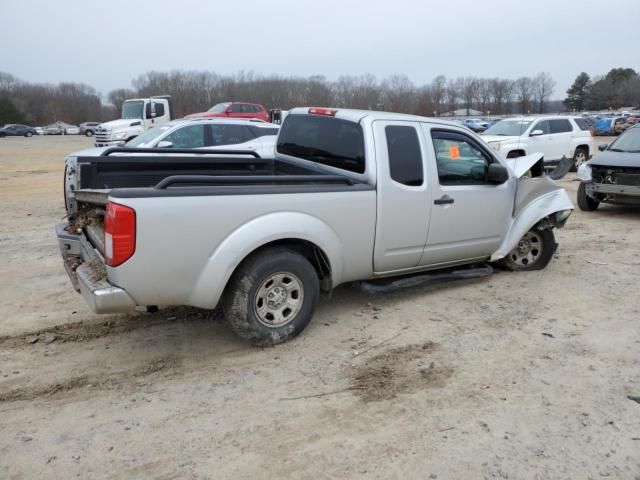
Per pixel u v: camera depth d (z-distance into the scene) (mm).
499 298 5438
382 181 4594
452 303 5293
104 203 3830
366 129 4625
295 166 5395
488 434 3178
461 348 4305
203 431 3191
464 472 2855
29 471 2830
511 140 15172
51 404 3463
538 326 4750
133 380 3775
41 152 30234
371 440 3121
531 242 6293
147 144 10781
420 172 4883
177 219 3613
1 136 61750
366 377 3834
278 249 4160
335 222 4348
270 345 4262
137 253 3520
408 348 4301
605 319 4914
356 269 4652
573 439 3137
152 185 5160
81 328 4629
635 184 9445
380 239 4672
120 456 2959
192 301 3814
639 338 4508
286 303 4281
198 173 5441
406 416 3357
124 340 4406
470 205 5297
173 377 3820
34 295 5438
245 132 11562
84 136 63812
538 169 6781
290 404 3488
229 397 3564
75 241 4578
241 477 2807
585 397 3584
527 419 3330
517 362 4070
